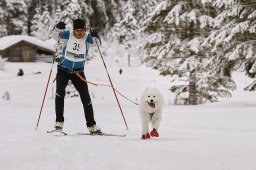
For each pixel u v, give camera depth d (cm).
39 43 8000
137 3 9762
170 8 3048
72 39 940
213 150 792
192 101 3044
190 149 800
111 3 9938
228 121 1605
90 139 840
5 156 600
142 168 600
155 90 1047
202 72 2992
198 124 1538
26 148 663
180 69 2939
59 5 8756
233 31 2348
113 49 9831
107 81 5594
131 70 7688
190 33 3025
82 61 961
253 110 1972
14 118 1541
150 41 3041
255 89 2492
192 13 2891
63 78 957
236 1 2414
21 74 5853
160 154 695
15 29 8675
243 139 1052
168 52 3030
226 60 2494
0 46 7519
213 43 2534
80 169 583
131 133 1231
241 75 6272
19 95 3803
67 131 1148
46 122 1451
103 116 1867
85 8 8419
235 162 661
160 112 1063
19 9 8538
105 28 9881
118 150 710
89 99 980
